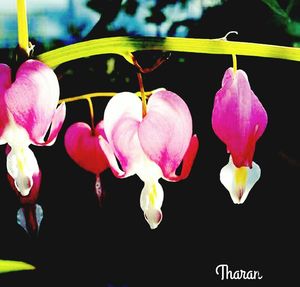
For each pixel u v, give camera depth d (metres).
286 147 0.40
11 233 0.41
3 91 0.20
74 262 0.43
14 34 0.35
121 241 0.43
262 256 0.42
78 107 0.38
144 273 0.44
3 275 0.43
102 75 0.38
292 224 0.41
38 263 0.43
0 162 0.40
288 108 0.39
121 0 0.30
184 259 0.43
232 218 0.42
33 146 0.41
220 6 0.37
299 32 0.36
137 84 0.38
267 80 0.38
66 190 0.42
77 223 0.43
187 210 0.42
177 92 0.38
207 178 0.41
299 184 0.40
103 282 0.45
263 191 0.41
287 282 0.42
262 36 0.37
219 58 0.38
